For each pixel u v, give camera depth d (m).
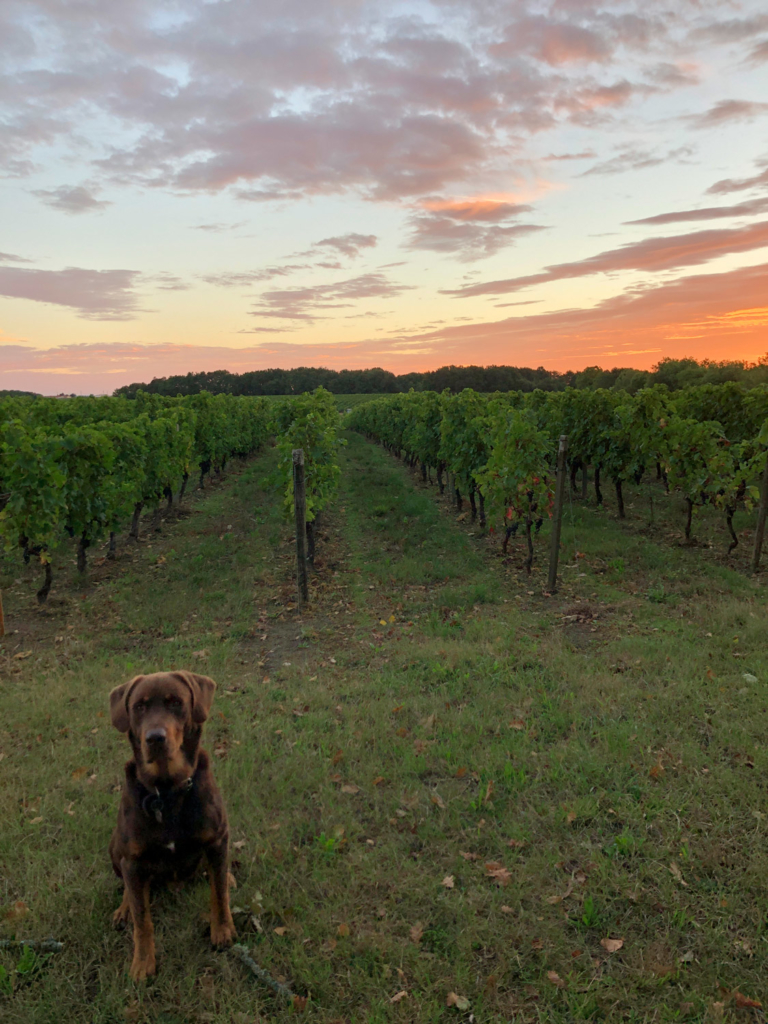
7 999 2.78
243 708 5.91
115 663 7.23
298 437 12.50
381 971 2.92
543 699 5.77
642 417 13.17
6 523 9.02
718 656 6.62
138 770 2.83
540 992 2.78
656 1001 2.70
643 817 3.95
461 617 8.70
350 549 13.12
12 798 4.41
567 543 12.59
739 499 11.05
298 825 4.05
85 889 3.45
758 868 3.41
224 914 3.11
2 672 7.08
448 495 19.75
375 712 5.65
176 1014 2.72
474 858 3.69
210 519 16.72
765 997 2.69
